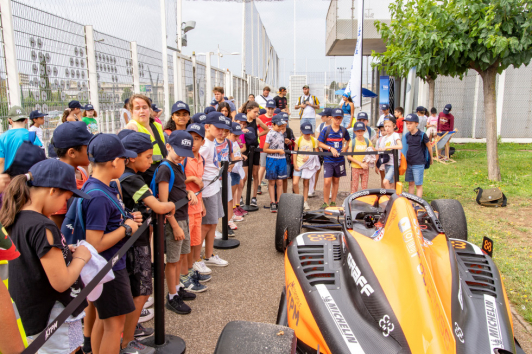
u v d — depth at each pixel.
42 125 5.35
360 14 9.54
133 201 3.08
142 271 3.11
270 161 7.21
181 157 3.61
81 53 6.13
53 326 1.80
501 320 2.59
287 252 3.64
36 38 5.18
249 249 5.54
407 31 9.10
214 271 4.81
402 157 7.04
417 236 2.70
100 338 2.83
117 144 2.66
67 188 2.19
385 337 2.29
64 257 2.19
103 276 2.21
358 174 7.41
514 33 8.48
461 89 17.23
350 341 2.35
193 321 3.69
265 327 2.18
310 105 12.69
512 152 14.16
